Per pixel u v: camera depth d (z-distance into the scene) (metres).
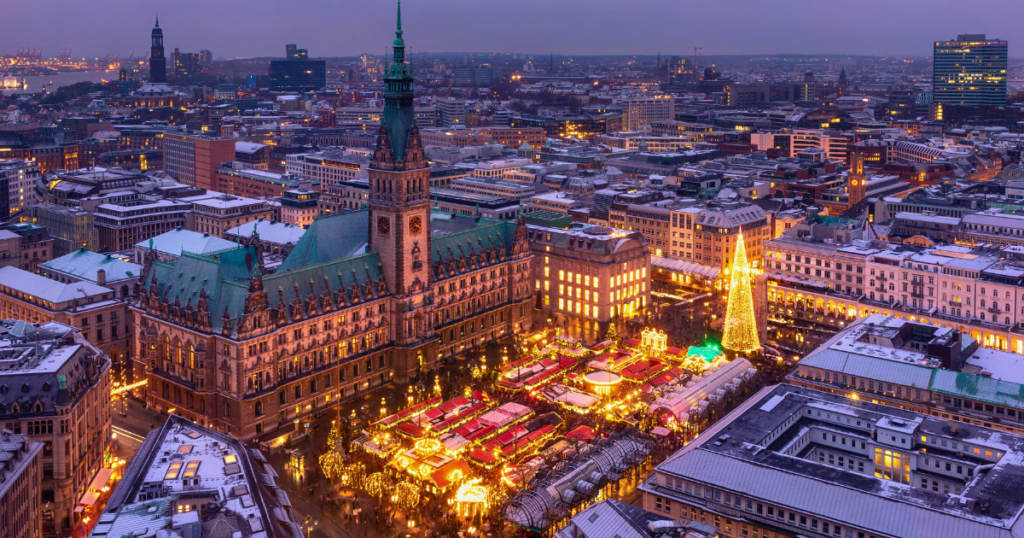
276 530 132.12
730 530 156.50
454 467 186.88
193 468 150.25
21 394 170.88
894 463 177.38
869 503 145.50
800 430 184.88
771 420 181.00
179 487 143.00
